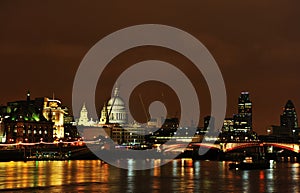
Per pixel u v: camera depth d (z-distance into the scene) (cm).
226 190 14662
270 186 15925
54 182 16412
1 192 13650
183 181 17488
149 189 14712
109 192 13875
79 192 13750
